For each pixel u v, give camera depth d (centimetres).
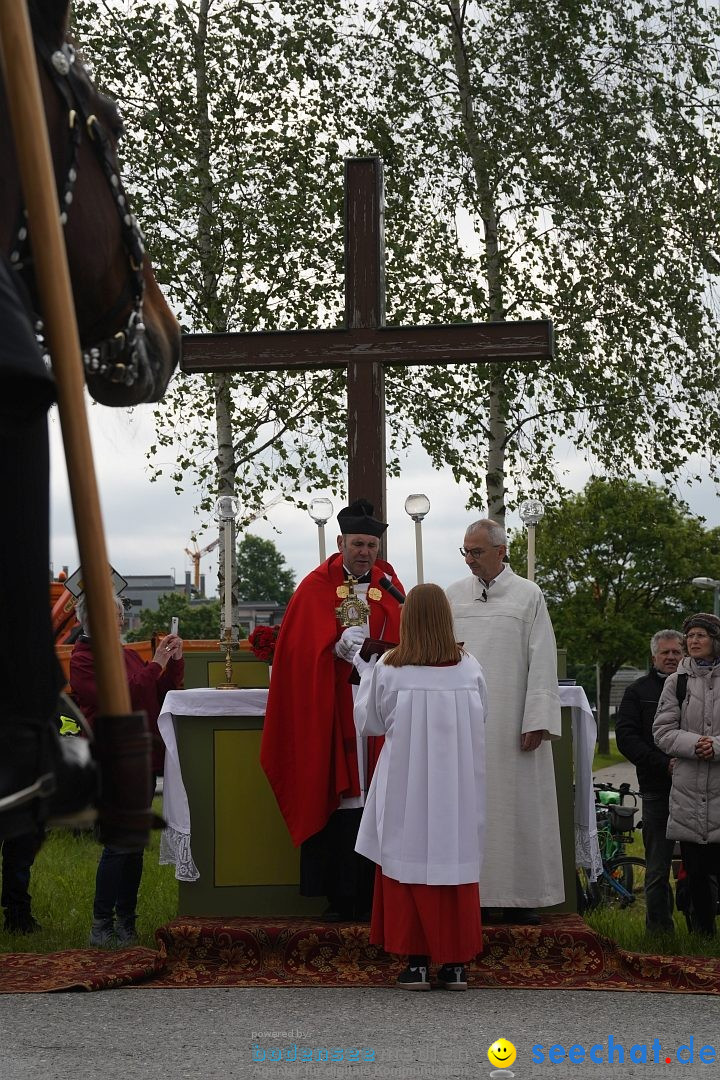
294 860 632
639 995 538
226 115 1653
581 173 1697
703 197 1711
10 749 94
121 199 133
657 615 3569
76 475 93
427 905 536
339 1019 483
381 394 704
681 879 760
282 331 703
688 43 1714
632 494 3519
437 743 550
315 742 603
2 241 103
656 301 1706
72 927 719
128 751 94
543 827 620
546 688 618
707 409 1695
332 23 1694
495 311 1683
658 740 677
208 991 541
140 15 1647
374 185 710
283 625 622
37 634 98
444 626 569
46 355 109
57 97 124
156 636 723
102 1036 452
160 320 154
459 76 1708
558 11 1708
